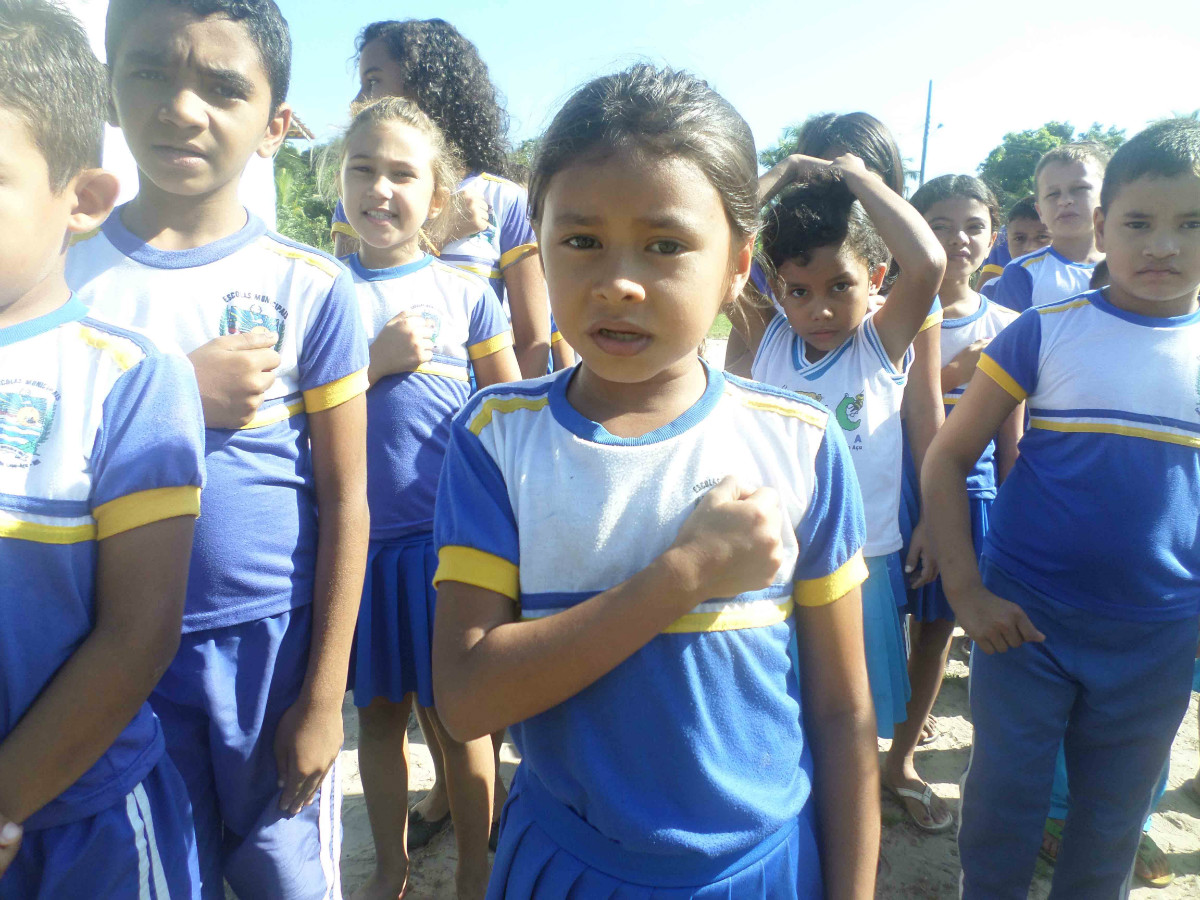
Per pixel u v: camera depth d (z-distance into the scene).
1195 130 1.68
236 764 1.48
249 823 1.54
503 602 1.03
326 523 1.57
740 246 1.09
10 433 1.04
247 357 1.41
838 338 2.10
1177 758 2.88
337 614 1.55
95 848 1.16
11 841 1.03
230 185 1.50
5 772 1.03
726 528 0.96
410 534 2.11
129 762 1.21
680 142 0.93
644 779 1.00
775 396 1.14
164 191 1.45
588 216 0.94
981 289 4.29
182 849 1.31
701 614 1.01
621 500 1.02
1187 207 1.65
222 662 1.46
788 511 1.08
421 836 2.40
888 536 2.06
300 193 16.20
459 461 1.10
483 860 2.08
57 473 1.06
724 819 1.01
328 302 1.56
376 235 2.20
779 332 2.24
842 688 1.12
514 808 1.15
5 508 1.03
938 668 2.49
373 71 2.96
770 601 1.06
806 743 1.15
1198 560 1.75
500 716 0.98
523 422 1.09
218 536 1.43
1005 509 1.95
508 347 2.41
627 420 1.06
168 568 1.12
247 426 1.46
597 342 0.97
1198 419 1.71
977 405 1.93
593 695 1.02
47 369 1.07
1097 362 1.76
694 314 0.96
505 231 2.85
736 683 1.03
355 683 2.08
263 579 1.48
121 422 1.10
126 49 1.38
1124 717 1.79
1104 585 1.76
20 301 1.07
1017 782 1.85
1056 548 1.80
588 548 1.01
